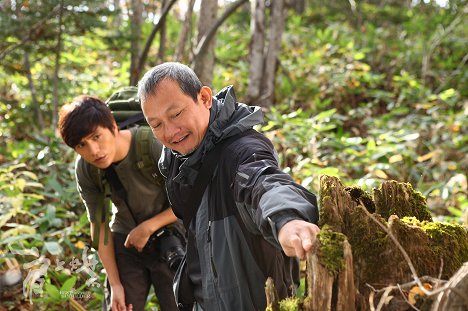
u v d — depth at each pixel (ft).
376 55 28.73
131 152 8.64
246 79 24.11
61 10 17.66
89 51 24.31
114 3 27.48
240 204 5.93
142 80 6.28
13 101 21.34
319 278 5.10
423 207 6.46
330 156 16.83
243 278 6.33
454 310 4.89
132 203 9.03
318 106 22.38
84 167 8.83
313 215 5.45
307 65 25.20
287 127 17.11
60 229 13.65
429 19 32.76
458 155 18.67
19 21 17.79
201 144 6.35
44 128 19.29
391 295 5.49
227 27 32.60
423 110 22.70
